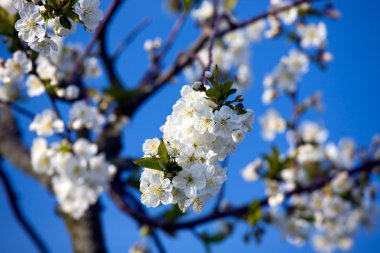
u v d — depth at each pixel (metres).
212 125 0.79
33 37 0.83
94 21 0.84
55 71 1.15
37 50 0.84
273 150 1.49
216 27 1.20
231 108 0.80
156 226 1.36
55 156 1.25
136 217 1.36
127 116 1.51
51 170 1.27
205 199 0.80
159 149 0.78
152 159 0.79
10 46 0.99
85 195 1.31
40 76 1.14
